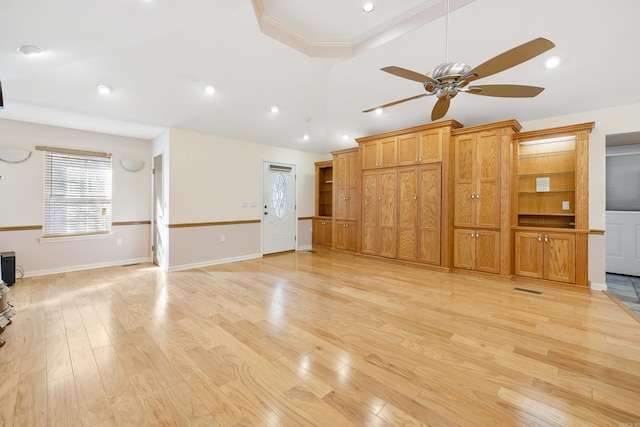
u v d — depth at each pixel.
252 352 2.13
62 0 1.78
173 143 4.58
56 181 4.36
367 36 3.29
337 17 2.98
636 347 2.22
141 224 5.21
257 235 5.77
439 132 4.46
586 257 3.54
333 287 3.75
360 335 2.41
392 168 5.03
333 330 2.51
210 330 2.49
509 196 3.95
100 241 4.77
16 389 1.69
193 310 2.95
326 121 5.36
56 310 2.91
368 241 5.43
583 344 2.27
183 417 1.48
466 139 4.30
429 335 2.42
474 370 1.92
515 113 4.07
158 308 3.00
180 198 4.67
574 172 3.87
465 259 4.34
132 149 5.10
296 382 1.78
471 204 4.27
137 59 3.17
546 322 2.69
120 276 4.25
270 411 1.53
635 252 4.71
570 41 2.87
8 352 2.10
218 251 5.16
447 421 1.46
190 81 3.64
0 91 2.34
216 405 1.58
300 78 3.99
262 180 5.87
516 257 4.03
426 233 4.64
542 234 3.82
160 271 4.56
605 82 3.27
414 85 3.92
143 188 5.22
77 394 1.65
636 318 2.78
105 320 2.68
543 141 4.06
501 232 4.01
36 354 2.08
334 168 6.26
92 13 1.98
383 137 5.14
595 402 1.61
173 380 1.79
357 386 1.75
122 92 3.58
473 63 3.23
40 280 3.99
